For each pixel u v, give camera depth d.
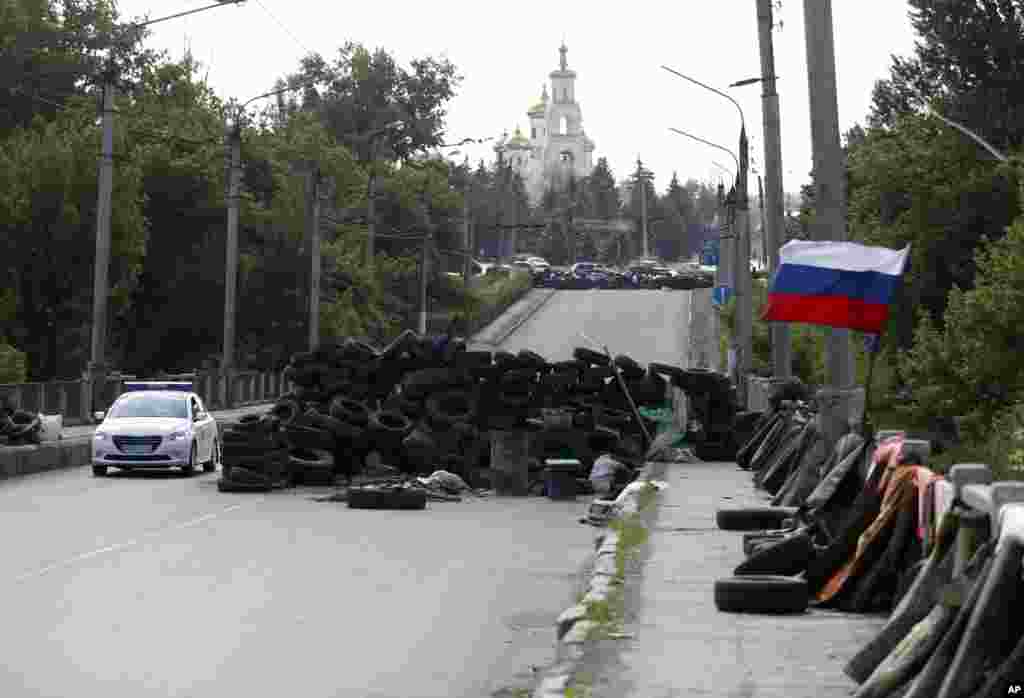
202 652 15.70
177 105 115.44
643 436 44.47
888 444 16.61
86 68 110.44
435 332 129.62
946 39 78.44
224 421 65.00
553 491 38.31
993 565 9.37
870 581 15.88
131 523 29.47
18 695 13.41
